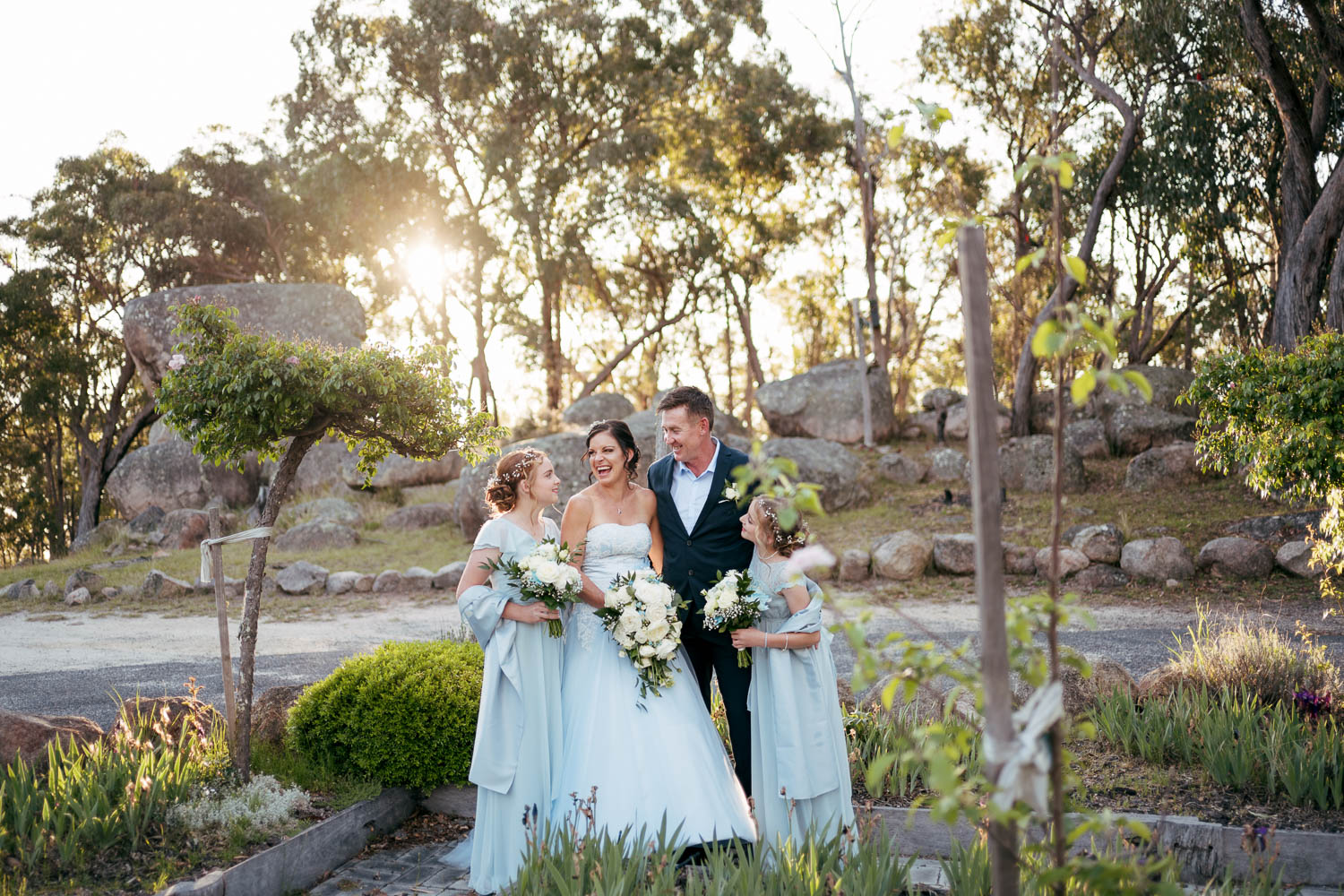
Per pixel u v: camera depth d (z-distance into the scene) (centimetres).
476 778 411
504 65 2816
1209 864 376
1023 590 1212
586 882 323
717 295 3067
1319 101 1678
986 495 189
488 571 436
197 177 3072
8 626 1295
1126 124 1931
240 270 3284
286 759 494
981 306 193
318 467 2273
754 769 425
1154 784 443
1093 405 1975
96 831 372
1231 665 561
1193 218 2278
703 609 420
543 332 3092
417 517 1881
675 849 363
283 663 963
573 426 2338
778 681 411
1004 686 186
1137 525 1392
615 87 2878
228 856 378
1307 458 694
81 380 3381
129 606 1421
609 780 413
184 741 470
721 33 2758
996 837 202
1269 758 439
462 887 404
